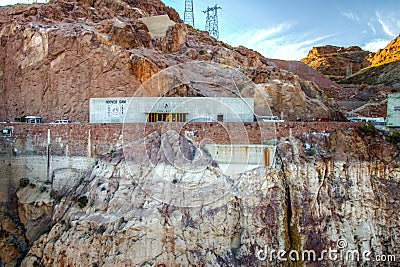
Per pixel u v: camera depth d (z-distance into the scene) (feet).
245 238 106.01
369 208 114.73
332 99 211.00
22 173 129.08
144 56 155.22
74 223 109.70
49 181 127.24
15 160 129.49
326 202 114.32
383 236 112.88
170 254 101.35
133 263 101.04
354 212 114.11
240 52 244.22
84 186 118.32
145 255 101.40
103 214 109.40
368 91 266.36
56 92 156.04
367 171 118.42
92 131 125.29
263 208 108.58
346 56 428.56
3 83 167.02
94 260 103.86
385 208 114.52
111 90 152.15
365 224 113.09
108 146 123.44
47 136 128.98
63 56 156.97
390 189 116.47
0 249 118.73
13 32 168.04
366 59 409.49
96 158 124.16
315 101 178.91
